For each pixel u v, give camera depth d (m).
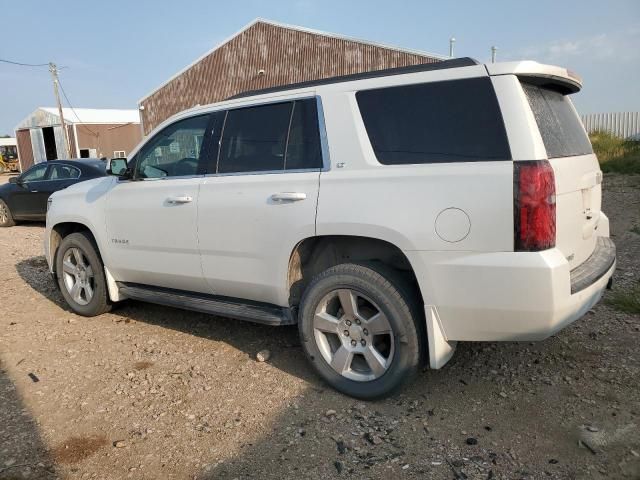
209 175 4.09
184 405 3.45
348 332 3.44
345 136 3.41
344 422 3.18
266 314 3.83
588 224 3.42
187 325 4.94
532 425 3.05
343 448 2.92
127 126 41.19
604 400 3.28
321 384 3.67
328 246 3.72
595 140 20.42
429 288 3.06
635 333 4.26
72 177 10.85
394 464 2.76
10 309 5.57
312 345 3.57
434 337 3.10
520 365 3.80
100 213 4.85
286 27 27.47
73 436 3.12
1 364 4.14
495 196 2.83
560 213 2.95
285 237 3.58
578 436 2.93
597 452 2.78
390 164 3.22
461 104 3.06
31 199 11.32
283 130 3.73
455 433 3.02
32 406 3.47
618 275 5.79
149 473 2.77
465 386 3.54
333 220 3.34
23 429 3.20
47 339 4.68
